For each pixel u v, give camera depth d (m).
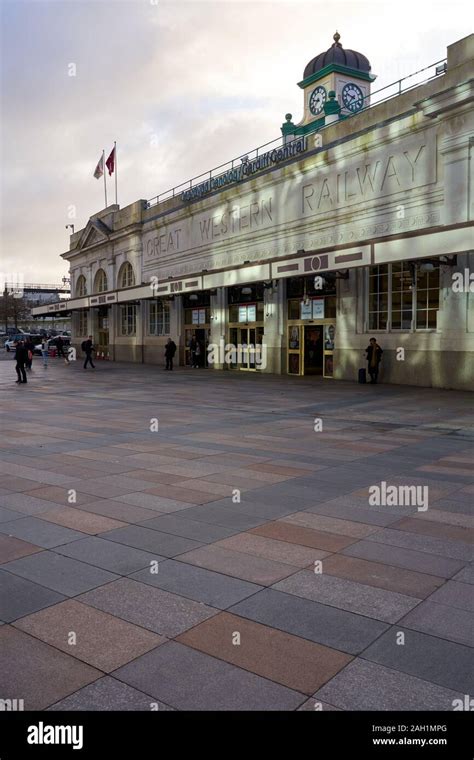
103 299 38.75
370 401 15.98
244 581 4.23
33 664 3.19
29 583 4.19
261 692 2.96
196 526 5.41
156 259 36.84
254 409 14.46
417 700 2.91
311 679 3.06
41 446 9.35
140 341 39.16
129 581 4.22
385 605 3.88
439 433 10.91
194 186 32.19
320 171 23.53
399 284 20.86
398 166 20.20
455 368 18.62
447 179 18.34
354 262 19.11
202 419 12.66
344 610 3.80
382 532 5.29
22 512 5.80
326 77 29.53
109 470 7.65
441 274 18.88
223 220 29.83
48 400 16.58
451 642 3.43
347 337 22.81
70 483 6.95
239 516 5.72
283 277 22.36
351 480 7.20
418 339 19.91
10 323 104.88
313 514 5.80
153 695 2.94
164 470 7.67
